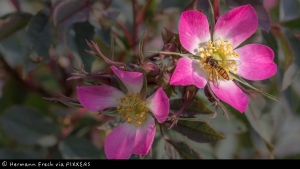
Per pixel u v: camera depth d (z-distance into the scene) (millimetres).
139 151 276
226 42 296
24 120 343
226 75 288
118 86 285
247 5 293
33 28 322
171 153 307
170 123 293
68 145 340
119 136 286
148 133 282
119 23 342
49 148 342
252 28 295
